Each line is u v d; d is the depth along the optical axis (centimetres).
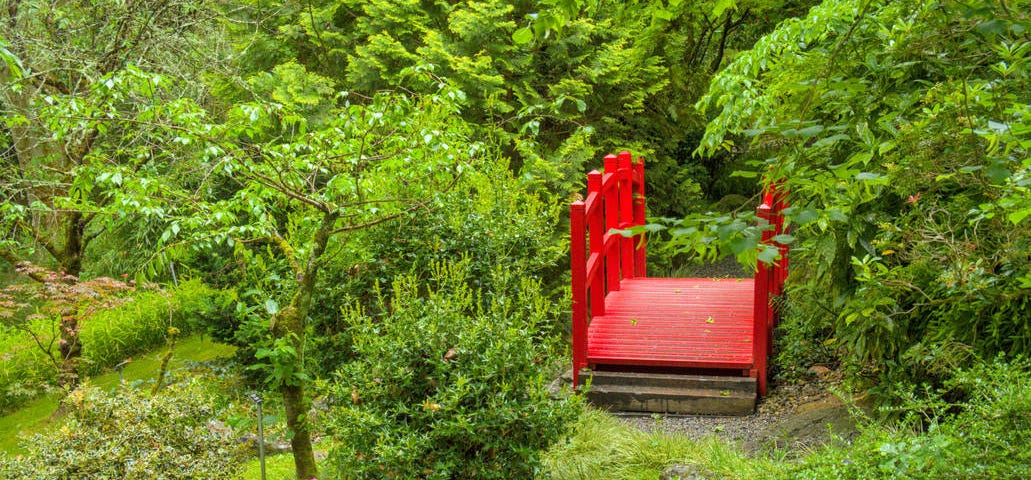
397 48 896
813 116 354
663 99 1096
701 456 465
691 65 1210
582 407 441
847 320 347
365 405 399
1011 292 310
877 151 293
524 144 627
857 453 301
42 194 698
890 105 316
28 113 696
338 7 1009
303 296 423
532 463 404
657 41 1025
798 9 1090
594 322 671
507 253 595
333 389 405
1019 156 244
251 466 534
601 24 985
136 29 712
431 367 411
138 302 1019
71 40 709
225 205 470
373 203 478
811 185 220
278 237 454
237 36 1012
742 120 359
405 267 574
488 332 412
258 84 892
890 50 291
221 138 464
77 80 732
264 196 477
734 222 176
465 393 387
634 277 798
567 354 726
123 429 412
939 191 377
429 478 387
